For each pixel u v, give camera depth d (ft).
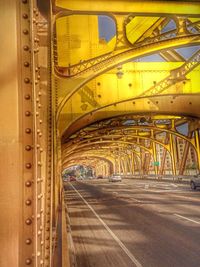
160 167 212.23
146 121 140.67
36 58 6.33
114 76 90.38
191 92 89.61
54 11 43.11
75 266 23.56
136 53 49.73
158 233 35.78
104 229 39.91
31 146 5.43
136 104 99.60
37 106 6.11
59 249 15.69
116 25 46.80
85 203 79.97
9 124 5.40
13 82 5.49
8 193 5.24
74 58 80.23
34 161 5.41
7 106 5.43
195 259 24.66
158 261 24.41
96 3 44.32
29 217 5.27
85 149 278.67
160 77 91.81
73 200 91.71
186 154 157.99
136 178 273.95
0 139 5.34
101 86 89.40
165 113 102.32
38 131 6.07
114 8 44.91
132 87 90.33
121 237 34.40
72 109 87.66
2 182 5.26
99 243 31.48
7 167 5.29
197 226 39.17
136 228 39.83
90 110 88.17
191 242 30.53
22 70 5.56
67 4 43.42
